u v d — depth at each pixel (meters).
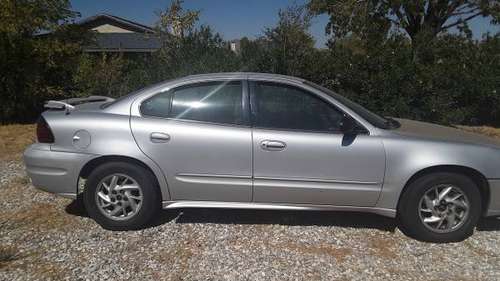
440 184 4.52
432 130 4.94
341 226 4.94
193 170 4.61
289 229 4.83
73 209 5.32
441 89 11.45
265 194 4.62
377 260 4.21
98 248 4.35
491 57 12.80
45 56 12.03
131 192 4.70
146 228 4.80
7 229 4.75
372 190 4.55
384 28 19.77
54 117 4.76
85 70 12.96
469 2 18.84
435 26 19.56
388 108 10.93
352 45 16.33
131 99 4.76
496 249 4.47
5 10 11.42
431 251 4.41
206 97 4.70
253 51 12.46
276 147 4.52
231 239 4.57
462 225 4.56
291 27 12.23
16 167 7.22
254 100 4.65
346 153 4.50
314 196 4.60
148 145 4.58
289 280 3.83
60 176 4.68
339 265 4.09
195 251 4.31
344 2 19.58
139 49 28.16
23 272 3.88
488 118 12.68
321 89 4.80
